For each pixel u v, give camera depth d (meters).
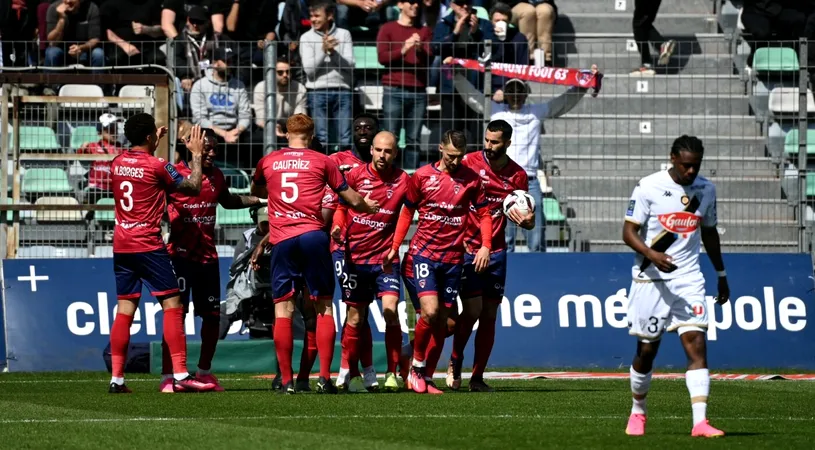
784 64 62.94
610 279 50.72
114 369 36.28
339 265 35.59
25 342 48.12
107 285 49.22
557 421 27.77
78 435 24.44
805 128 53.44
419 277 35.12
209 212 37.75
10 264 48.84
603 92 61.12
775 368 50.22
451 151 34.50
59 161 53.16
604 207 55.91
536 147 53.50
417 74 55.31
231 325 48.84
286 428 25.97
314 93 54.75
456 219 34.97
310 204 33.53
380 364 46.66
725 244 54.75
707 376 25.00
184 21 61.44
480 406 31.39
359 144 36.47
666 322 25.14
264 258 42.47
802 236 53.59
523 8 62.72
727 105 61.22
